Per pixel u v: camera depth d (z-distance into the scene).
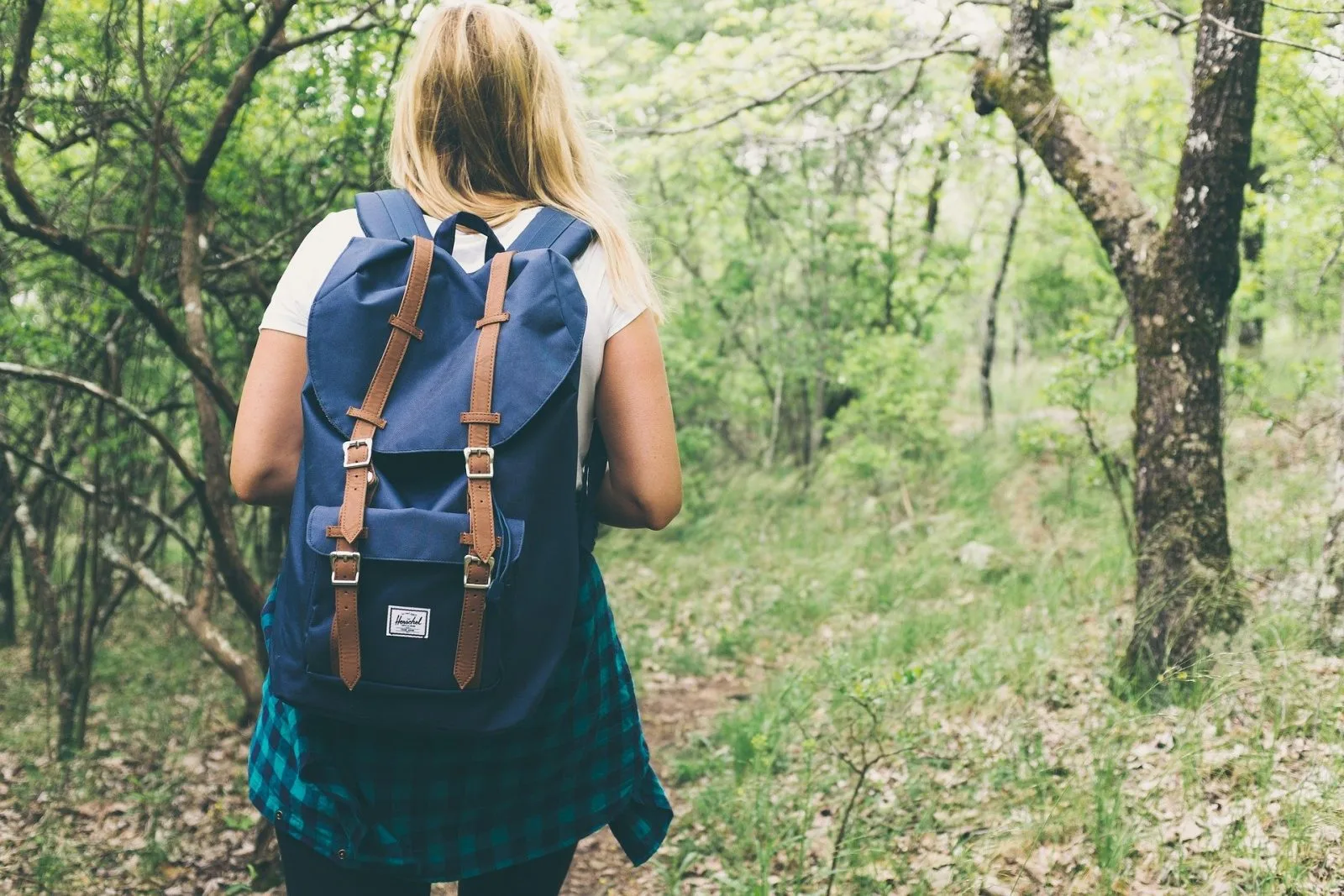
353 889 1.15
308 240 1.19
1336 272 8.00
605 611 1.27
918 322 11.56
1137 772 3.34
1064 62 8.36
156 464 6.91
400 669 1.00
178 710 6.52
